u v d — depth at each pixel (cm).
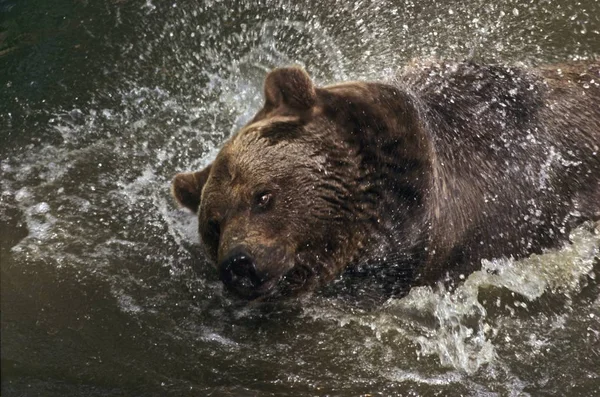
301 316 1018
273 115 941
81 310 1018
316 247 907
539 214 1038
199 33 1482
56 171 1230
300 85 934
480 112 1046
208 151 1266
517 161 1033
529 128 1055
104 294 1041
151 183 1212
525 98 1073
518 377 943
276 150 900
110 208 1170
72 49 1445
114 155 1260
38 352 956
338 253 926
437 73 1083
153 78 1399
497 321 1010
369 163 927
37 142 1279
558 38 1408
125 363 951
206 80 1395
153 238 1122
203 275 1069
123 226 1141
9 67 1411
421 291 1008
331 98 939
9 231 1133
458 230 983
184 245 1108
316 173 898
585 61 1180
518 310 1023
